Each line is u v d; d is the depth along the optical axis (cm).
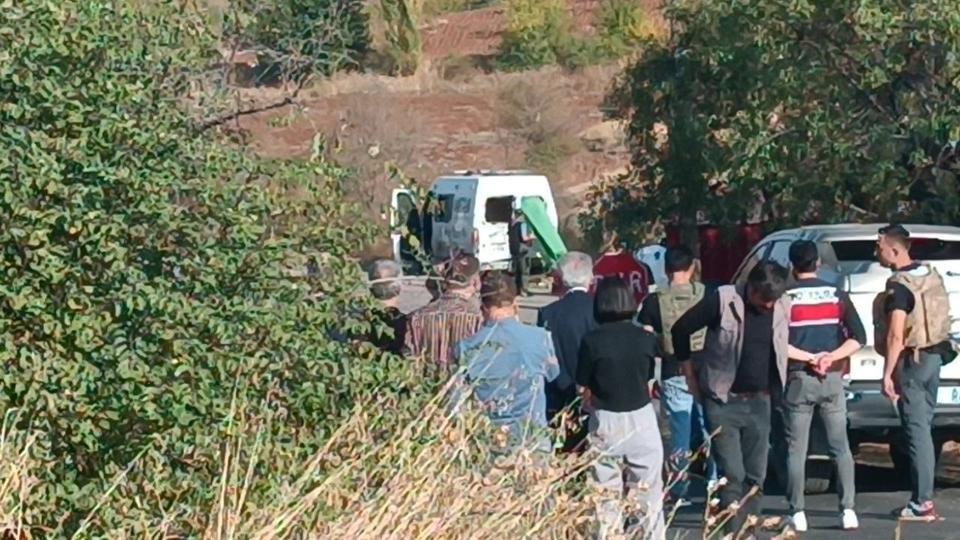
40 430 804
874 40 2011
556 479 878
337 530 773
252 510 793
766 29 2122
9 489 760
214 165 891
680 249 1390
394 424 887
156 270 860
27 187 816
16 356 808
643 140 2706
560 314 1241
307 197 916
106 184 848
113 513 793
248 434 843
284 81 1112
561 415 988
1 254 824
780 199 2295
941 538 1329
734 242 2528
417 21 7288
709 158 2458
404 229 991
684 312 1359
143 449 819
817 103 2139
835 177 2170
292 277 896
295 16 1112
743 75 2256
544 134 6247
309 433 882
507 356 1062
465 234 4294
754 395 1229
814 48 2114
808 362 1308
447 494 816
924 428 1373
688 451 1278
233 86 1025
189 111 933
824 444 1405
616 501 924
